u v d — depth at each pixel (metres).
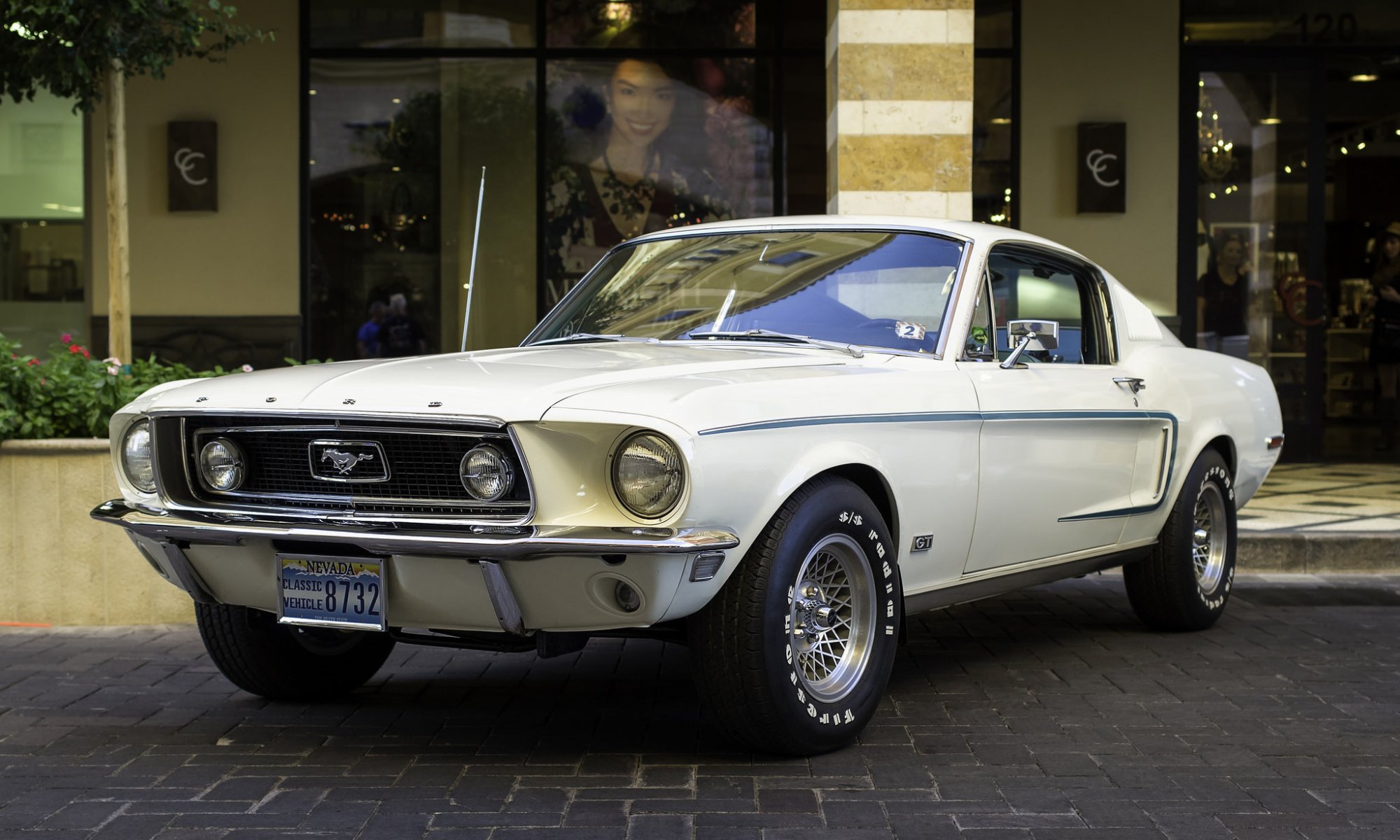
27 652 5.48
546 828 3.28
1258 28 11.52
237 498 3.85
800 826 3.30
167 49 7.47
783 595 3.68
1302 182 11.70
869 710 3.98
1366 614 6.32
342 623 3.69
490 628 3.61
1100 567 5.35
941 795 3.55
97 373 6.27
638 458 3.37
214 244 11.07
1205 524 6.01
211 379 4.11
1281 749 4.01
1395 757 3.93
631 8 11.23
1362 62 11.92
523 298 11.28
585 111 11.25
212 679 5.00
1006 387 4.58
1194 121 11.54
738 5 11.23
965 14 8.23
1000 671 5.10
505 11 11.22
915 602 4.33
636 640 5.78
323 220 11.20
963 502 4.38
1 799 3.55
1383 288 13.21
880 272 4.67
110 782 3.70
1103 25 11.30
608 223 11.29
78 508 6.00
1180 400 5.65
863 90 8.25
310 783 3.68
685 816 3.38
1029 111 11.32
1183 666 5.19
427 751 4.01
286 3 11.05
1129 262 11.38
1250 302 11.74
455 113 11.22
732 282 4.77
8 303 11.10
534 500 3.39
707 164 11.27
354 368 4.01
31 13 7.00
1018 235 5.00
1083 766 3.83
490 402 3.44
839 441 3.85
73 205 11.08
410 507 3.59
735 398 3.54
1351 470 11.34
